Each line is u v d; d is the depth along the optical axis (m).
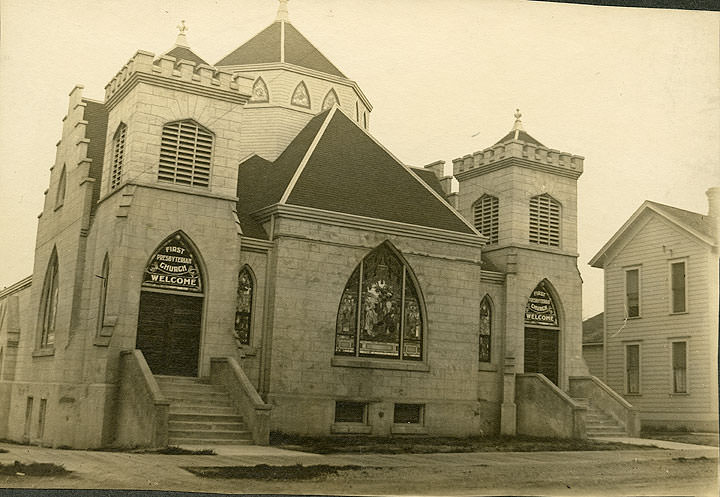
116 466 21.64
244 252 32.00
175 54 31.62
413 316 35.09
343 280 33.25
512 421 36.69
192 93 31.27
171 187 30.23
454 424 34.72
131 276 28.95
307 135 37.59
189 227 30.38
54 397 29.44
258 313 31.89
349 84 40.16
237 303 31.83
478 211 40.56
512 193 38.69
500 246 38.94
